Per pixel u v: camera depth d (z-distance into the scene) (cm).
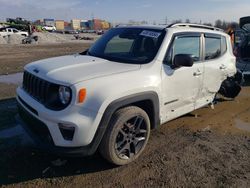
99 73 370
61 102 346
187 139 497
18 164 395
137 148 411
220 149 463
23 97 402
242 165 416
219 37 586
